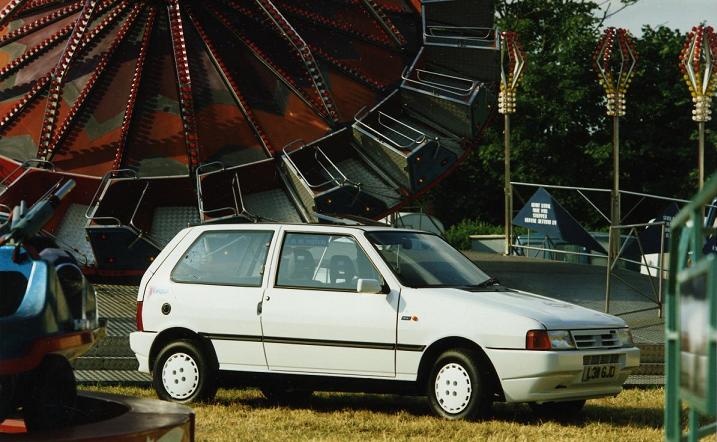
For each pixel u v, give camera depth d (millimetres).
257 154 23562
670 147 56281
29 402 5035
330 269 10734
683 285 3129
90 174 22859
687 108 56375
